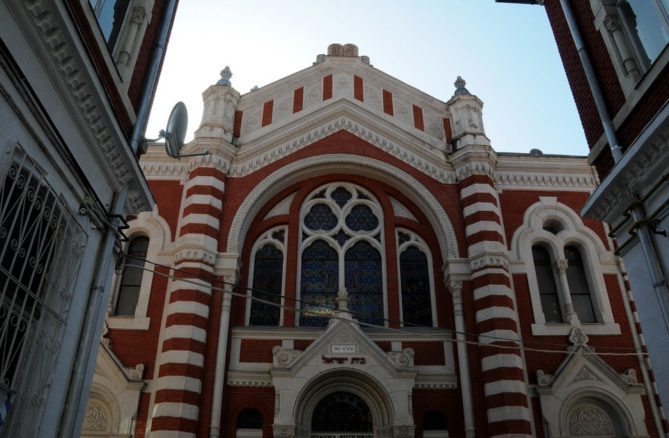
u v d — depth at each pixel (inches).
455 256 770.2
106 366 677.3
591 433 682.8
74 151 365.7
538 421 677.9
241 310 750.5
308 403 679.1
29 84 297.7
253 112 888.9
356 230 826.2
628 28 456.4
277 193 837.2
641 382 711.1
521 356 711.7
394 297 764.6
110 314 722.2
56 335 341.7
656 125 367.9
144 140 469.4
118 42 446.6
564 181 855.7
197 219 761.0
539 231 813.9
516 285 768.3
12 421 299.7
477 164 819.4
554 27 583.2
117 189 432.1
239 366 701.3
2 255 280.4
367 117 868.6
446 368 712.4
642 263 414.0
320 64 932.6
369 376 669.9
